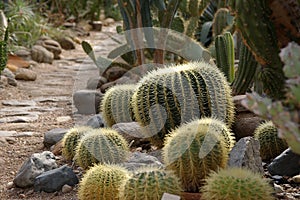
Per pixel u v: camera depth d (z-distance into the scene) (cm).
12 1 913
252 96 147
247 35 229
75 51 941
